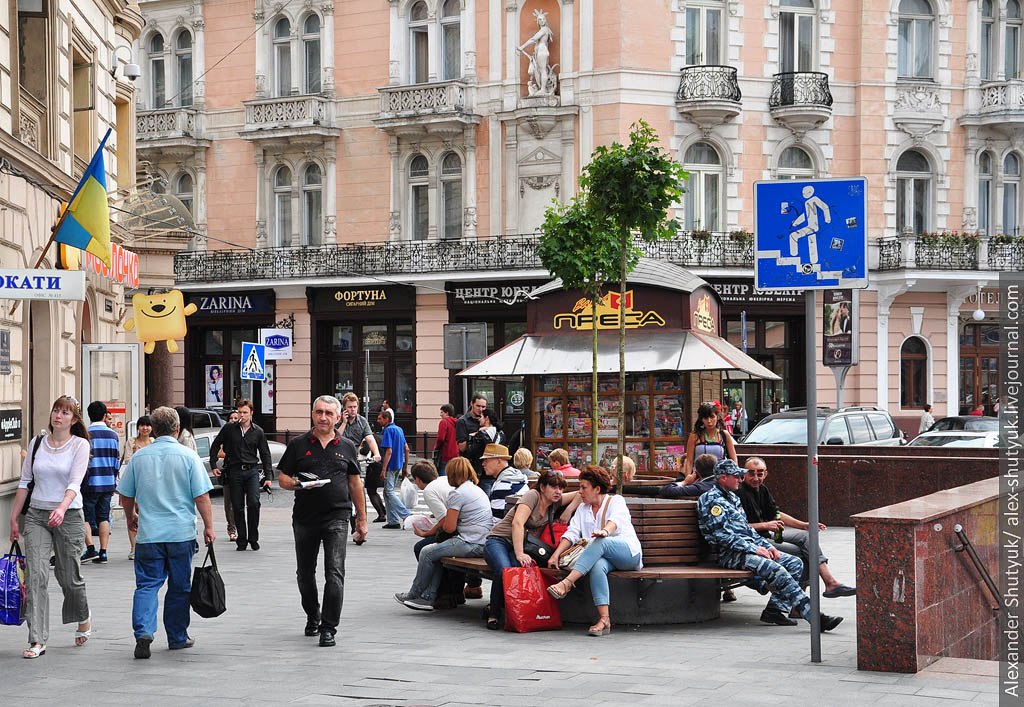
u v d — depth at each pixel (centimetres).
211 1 4219
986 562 1064
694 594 1180
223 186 4219
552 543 1193
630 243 1814
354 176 4053
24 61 1995
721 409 1800
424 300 3944
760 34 3819
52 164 1942
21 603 1041
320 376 4112
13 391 1798
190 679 933
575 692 864
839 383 2691
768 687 868
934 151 3900
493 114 3850
